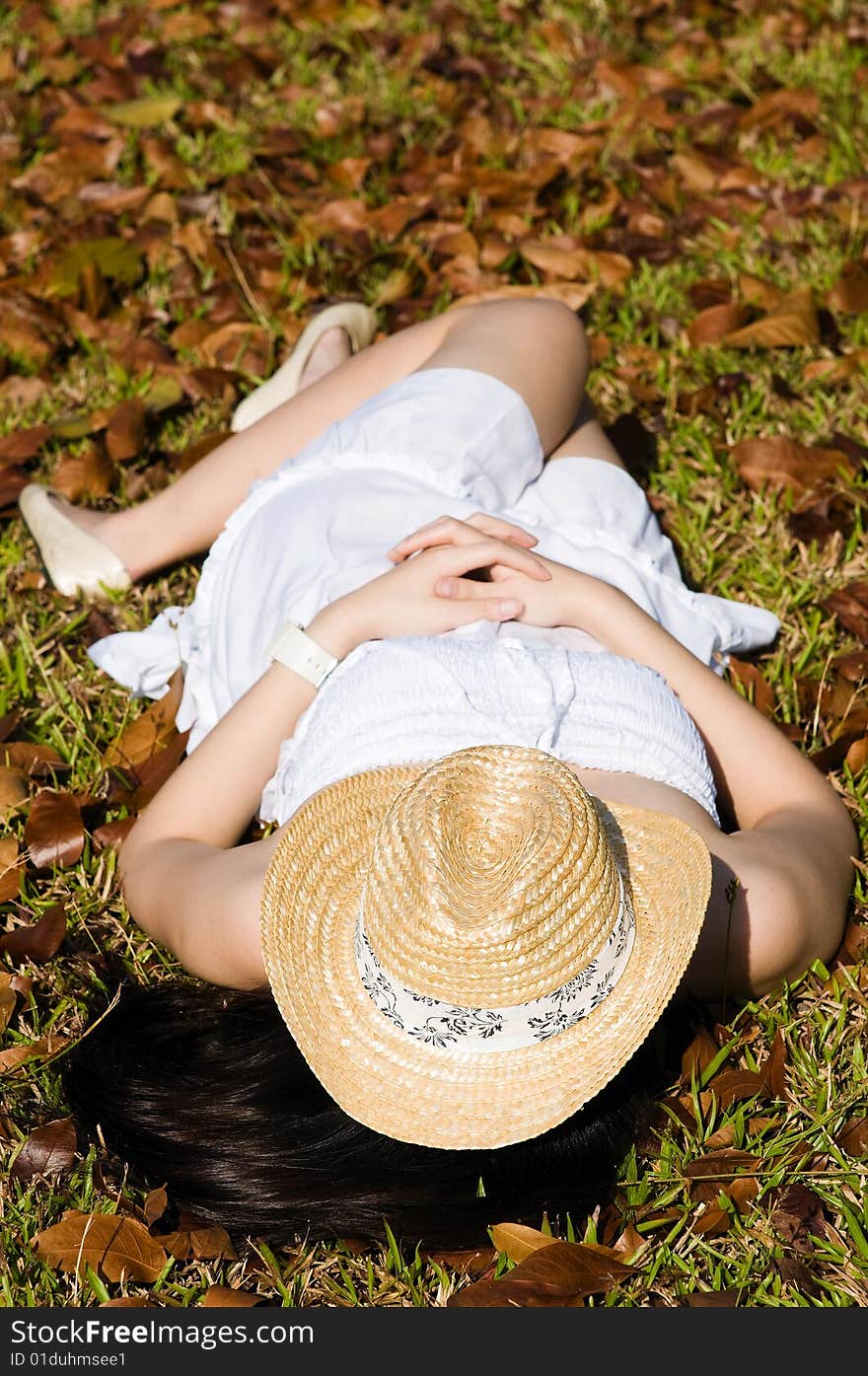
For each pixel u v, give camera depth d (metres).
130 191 4.24
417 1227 1.98
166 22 5.26
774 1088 2.15
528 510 2.71
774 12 5.12
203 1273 2.01
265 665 2.48
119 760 2.70
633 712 2.15
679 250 3.98
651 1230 2.03
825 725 2.72
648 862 1.93
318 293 3.87
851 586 2.94
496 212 4.11
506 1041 1.74
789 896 2.11
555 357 2.82
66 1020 2.33
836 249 3.90
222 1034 2.20
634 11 5.28
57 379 3.63
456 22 5.25
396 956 1.71
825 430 3.37
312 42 5.21
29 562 3.18
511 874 1.69
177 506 3.02
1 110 4.80
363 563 2.42
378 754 2.07
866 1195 2.04
